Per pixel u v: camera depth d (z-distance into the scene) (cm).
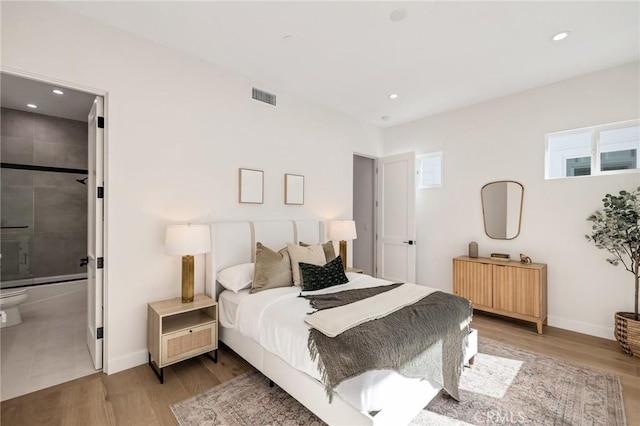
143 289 254
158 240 262
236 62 295
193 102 284
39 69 206
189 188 282
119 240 242
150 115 257
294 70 311
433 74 317
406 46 263
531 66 299
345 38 251
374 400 146
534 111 351
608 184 304
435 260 443
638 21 225
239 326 237
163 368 244
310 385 174
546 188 343
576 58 283
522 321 357
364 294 245
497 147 381
